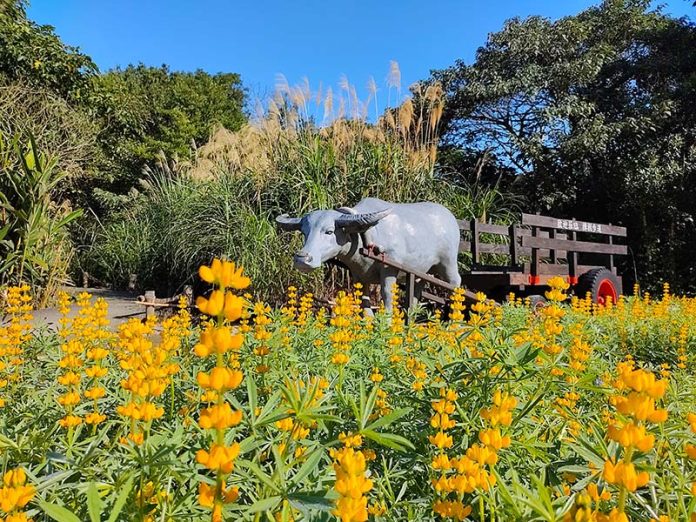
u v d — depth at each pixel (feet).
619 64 49.44
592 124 45.24
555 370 6.76
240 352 8.46
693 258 47.78
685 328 16.75
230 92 88.84
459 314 9.31
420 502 4.89
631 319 18.90
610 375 9.65
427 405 6.42
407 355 9.68
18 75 39.14
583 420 7.02
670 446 5.79
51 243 23.00
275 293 22.57
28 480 4.47
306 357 9.31
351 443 4.36
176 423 5.56
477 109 51.16
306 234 16.94
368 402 4.65
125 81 72.43
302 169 25.18
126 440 4.32
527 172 49.42
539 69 47.80
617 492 4.74
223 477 2.98
